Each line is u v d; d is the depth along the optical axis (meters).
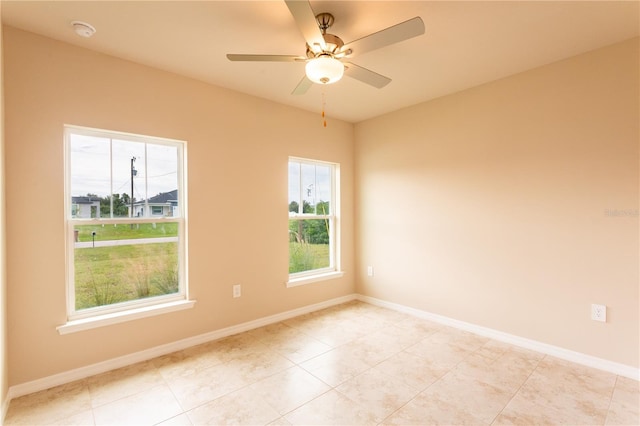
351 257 4.29
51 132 2.22
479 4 1.88
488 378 2.30
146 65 2.62
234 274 3.15
